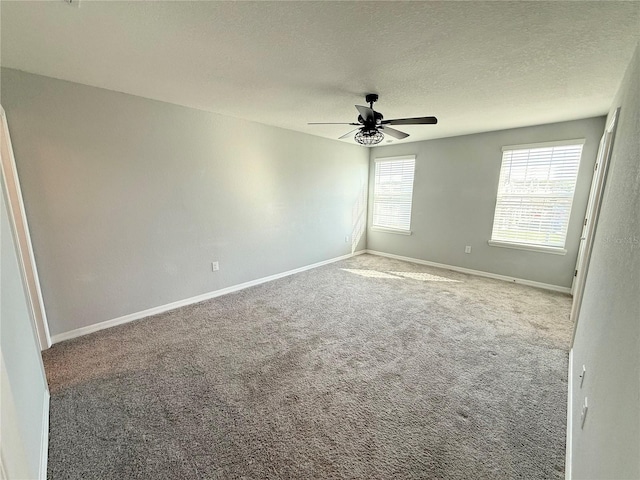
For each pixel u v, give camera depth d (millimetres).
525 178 4098
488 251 4570
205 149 3373
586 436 1210
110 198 2738
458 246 4910
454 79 2352
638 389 711
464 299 3645
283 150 4270
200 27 1631
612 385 979
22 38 1733
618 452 794
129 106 2754
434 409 1808
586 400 1362
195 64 2109
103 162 2660
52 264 2477
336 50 1891
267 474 1383
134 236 2938
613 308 1166
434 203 5113
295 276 4613
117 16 1519
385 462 1447
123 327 2859
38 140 2316
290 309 3324
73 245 2574
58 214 2469
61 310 2564
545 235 4020
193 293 3496
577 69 2121
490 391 1974
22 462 905
